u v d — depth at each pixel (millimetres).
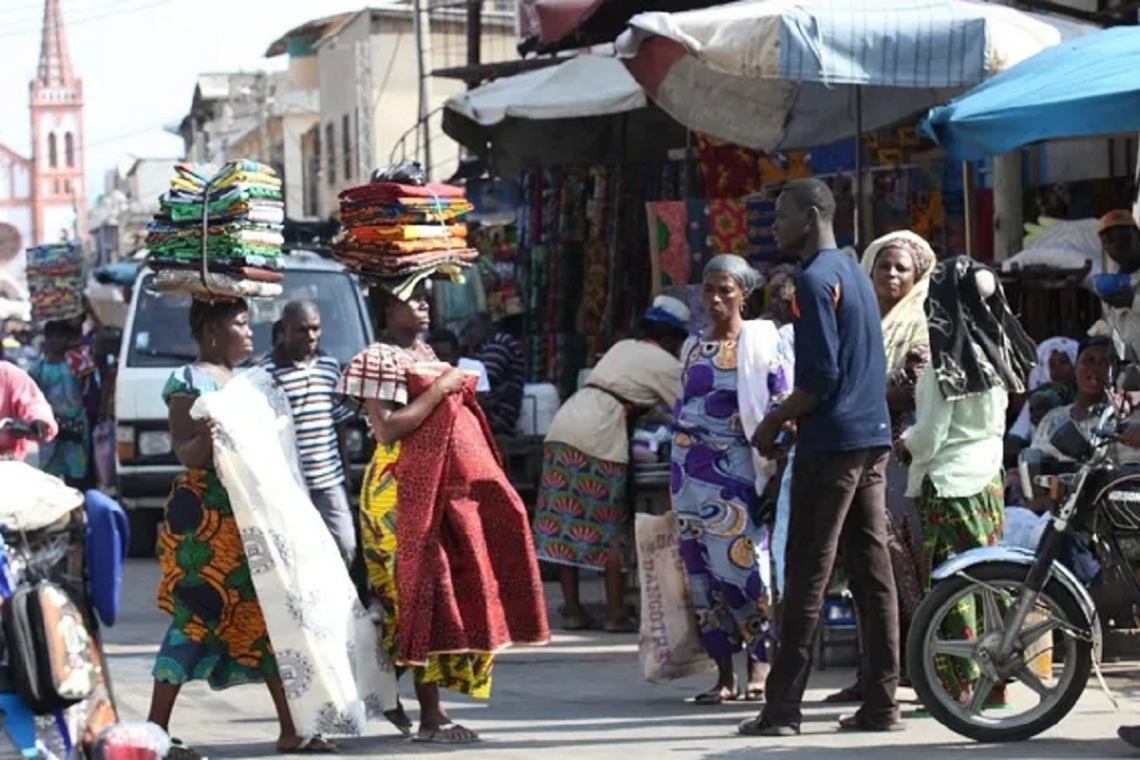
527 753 9414
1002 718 9438
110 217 85125
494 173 20969
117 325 31203
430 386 9430
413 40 47875
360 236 9594
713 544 10641
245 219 9227
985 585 9336
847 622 11820
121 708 11047
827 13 12656
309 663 9180
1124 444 9281
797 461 9523
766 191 16141
